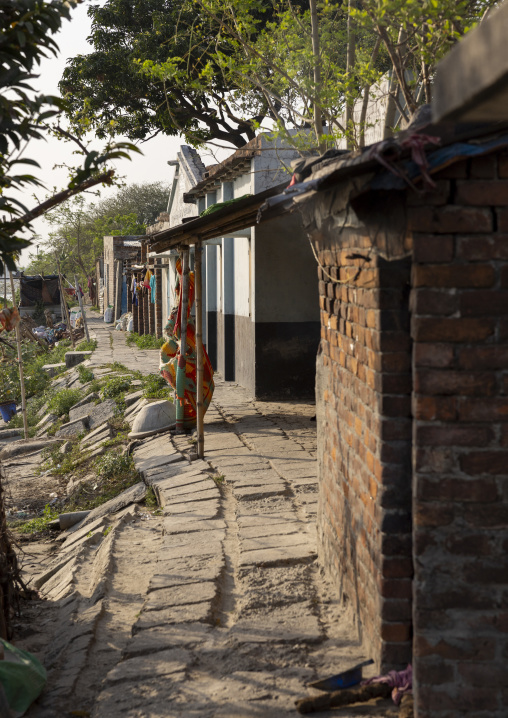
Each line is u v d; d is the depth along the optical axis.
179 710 3.44
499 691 3.04
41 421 15.78
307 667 3.72
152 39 18.45
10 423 16.59
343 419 4.26
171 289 23.17
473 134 2.79
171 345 10.65
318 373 5.14
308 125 9.61
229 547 5.74
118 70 19.34
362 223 3.41
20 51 3.65
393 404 3.26
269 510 6.54
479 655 3.04
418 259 2.92
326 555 4.92
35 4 3.49
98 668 4.13
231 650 3.97
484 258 2.91
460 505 3.01
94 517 8.32
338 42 7.42
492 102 1.61
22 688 3.65
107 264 43.84
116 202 62.25
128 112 20.53
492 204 2.88
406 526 3.33
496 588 3.02
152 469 8.73
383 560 3.36
